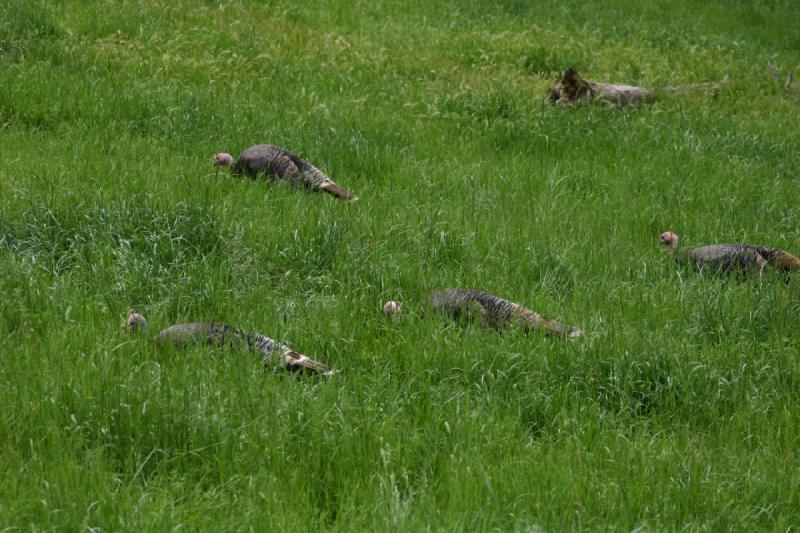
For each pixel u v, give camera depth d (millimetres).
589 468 10961
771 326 15320
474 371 13203
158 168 20016
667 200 21672
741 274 17469
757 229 20125
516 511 10164
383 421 11641
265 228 17406
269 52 29859
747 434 12430
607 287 16281
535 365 13391
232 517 9680
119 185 18547
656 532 9859
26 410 11102
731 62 36781
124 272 15180
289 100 25906
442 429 11734
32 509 9570
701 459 11391
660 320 15500
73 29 29266
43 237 16141
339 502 10359
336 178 21328
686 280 17312
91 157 20359
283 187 19719
